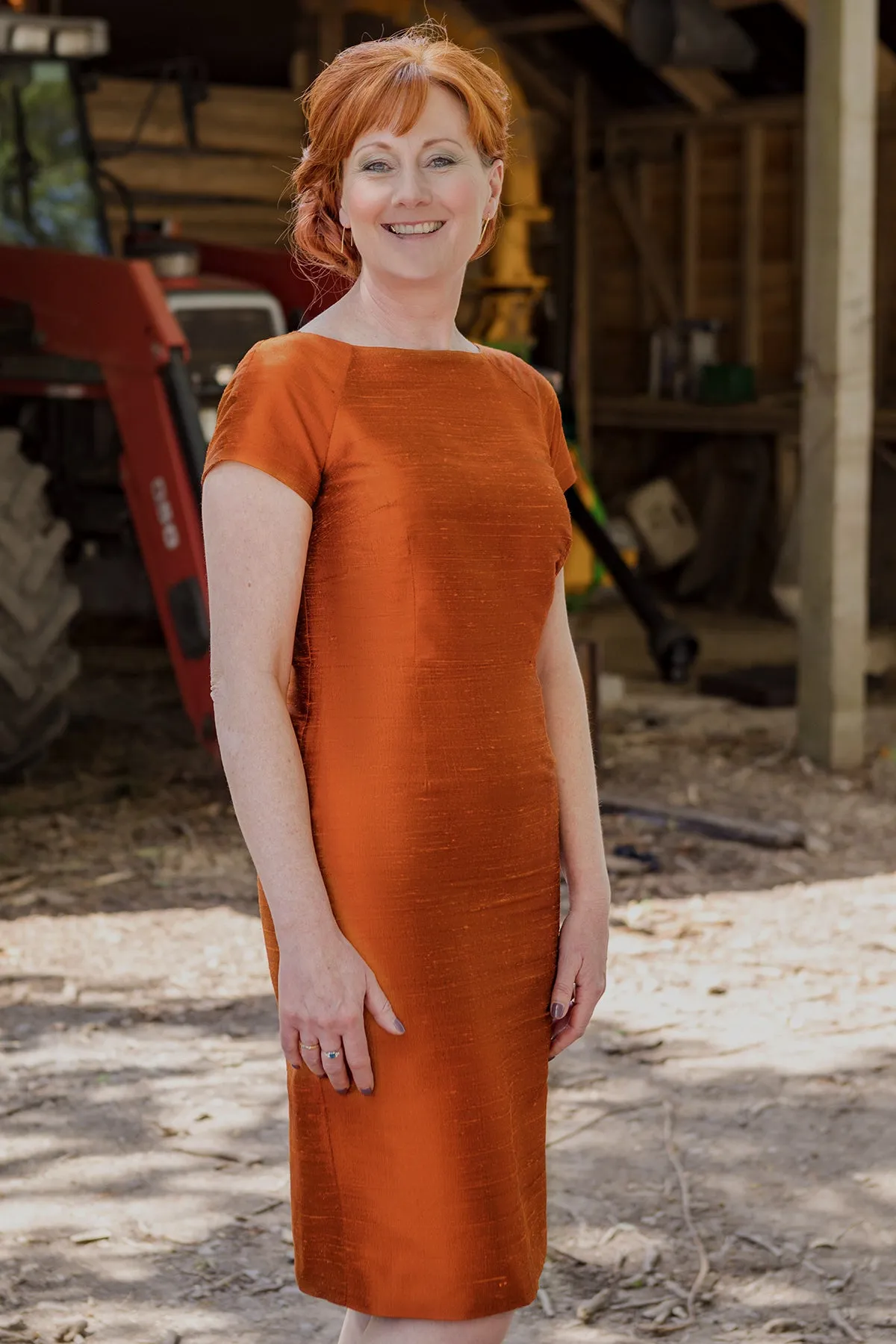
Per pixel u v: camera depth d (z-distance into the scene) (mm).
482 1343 1898
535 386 1994
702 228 10531
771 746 6855
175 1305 2785
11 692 5996
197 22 10102
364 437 1798
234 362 6797
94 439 6723
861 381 6348
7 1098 3590
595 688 6508
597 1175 3248
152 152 8977
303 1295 2824
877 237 9672
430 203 1831
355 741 1806
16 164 6738
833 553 6410
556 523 1901
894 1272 2893
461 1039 1843
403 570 1789
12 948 4543
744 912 4852
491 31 10086
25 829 5625
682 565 10625
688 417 10164
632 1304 2791
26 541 5934
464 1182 1846
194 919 4801
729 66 9289
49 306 6113
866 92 6199
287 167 9500
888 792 6180
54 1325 2717
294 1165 1921
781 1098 3590
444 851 1817
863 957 4465
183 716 7312
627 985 4254
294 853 1773
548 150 10672
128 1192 3174
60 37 6676
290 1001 1785
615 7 9203
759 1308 2777
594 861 2072
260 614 1774
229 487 1777
